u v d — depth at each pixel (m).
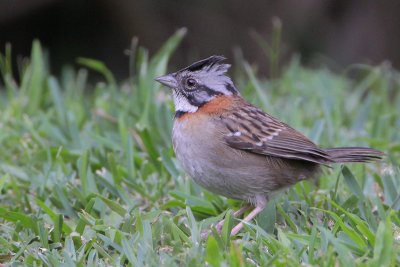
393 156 11.64
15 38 22.14
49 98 14.40
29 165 11.35
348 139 12.49
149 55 22.05
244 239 8.37
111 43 22.16
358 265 7.31
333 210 9.42
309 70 17.20
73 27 22.14
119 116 12.83
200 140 9.41
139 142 11.84
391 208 9.16
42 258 7.95
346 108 14.48
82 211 9.20
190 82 9.73
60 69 22.11
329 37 22.20
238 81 16.00
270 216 9.14
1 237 8.55
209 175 9.46
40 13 21.89
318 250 7.92
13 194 10.48
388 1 22.08
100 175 10.48
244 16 22.50
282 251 7.72
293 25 22.22
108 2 21.84
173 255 7.87
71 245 8.25
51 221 9.32
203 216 9.67
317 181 10.59
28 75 14.54
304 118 13.55
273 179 9.44
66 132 12.62
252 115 9.59
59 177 10.67
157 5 22.20
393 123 13.82
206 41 22.36
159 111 12.56
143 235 8.31
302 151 9.27
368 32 22.11
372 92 15.34
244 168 9.33
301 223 9.09
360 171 10.64
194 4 22.33
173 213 9.68
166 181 10.86
